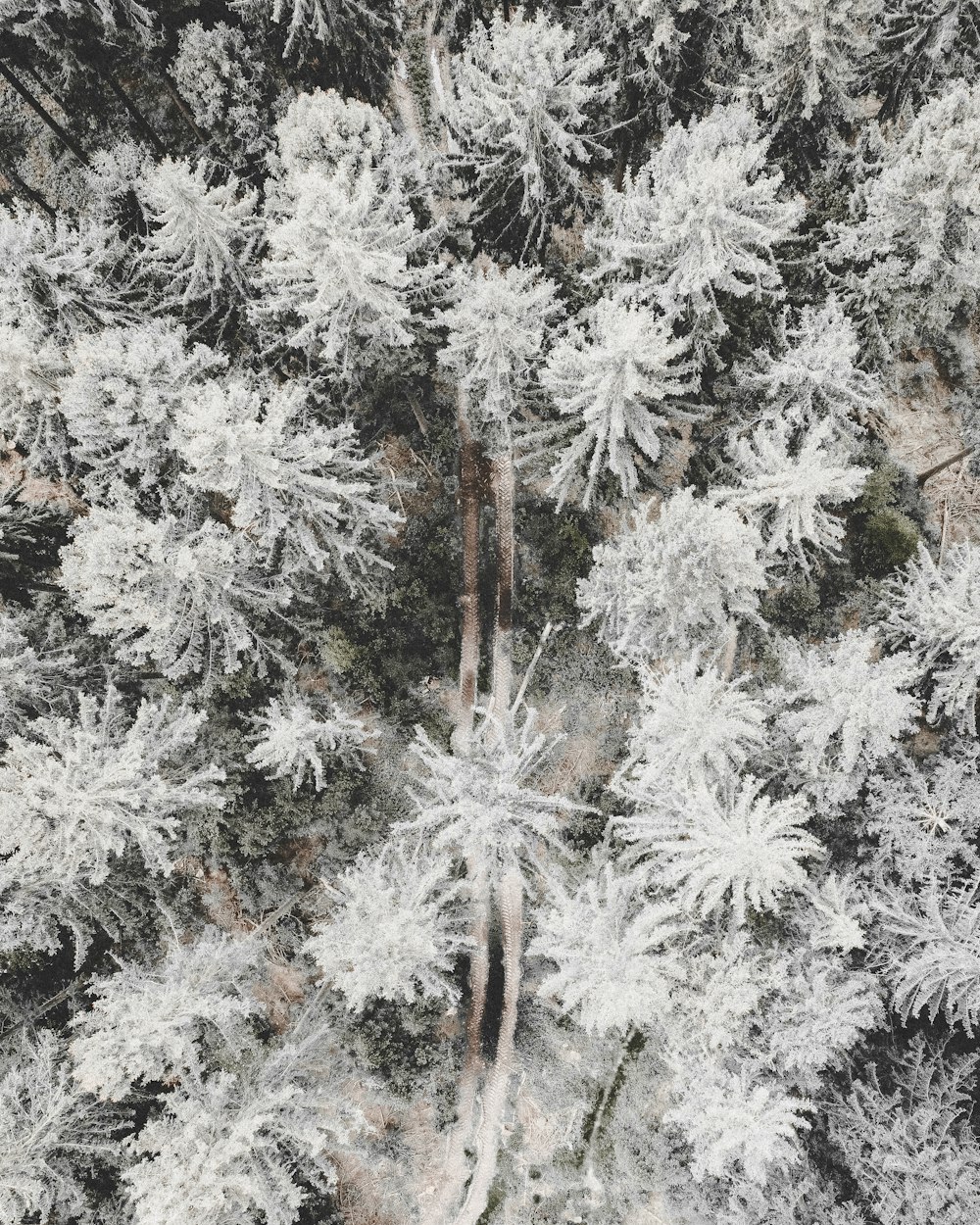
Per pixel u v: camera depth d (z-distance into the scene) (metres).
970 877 18.91
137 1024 16.28
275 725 18.86
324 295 15.92
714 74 19.56
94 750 17.45
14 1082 17.61
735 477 18.77
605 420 16.42
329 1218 21.45
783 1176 19.02
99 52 20.45
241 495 15.70
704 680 15.51
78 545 15.76
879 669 16.73
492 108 16.12
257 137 19.62
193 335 18.52
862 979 17.58
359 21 19.17
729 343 18.14
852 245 17.48
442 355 17.34
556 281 20.91
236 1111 17.78
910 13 18.48
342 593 22.20
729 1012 17.48
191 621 18.05
